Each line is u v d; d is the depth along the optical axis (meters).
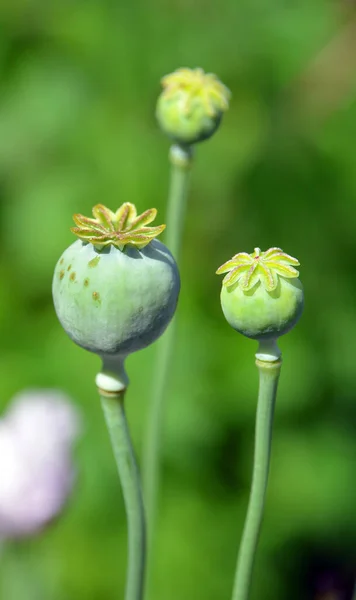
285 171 1.61
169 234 0.73
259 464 0.58
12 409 0.97
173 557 1.55
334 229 1.61
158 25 1.64
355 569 1.58
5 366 1.62
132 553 0.60
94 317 0.57
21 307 1.66
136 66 1.64
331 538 1.59
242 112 1.62
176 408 1.55
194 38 1.63
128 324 0.57
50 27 1.65
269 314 0.57
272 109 1.62
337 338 1.60
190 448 1.55
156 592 1.54
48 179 1.64
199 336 1.58
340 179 1.61
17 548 0.95
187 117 0.71
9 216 1.64
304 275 1.61
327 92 1.60
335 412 1.61
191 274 1.62
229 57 1.62
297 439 1.60
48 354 1.63
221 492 1.58
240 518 1.57
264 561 1.58
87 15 1.65
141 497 0.60
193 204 1.62
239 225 1.62
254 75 1.62
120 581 1.56
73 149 1.64
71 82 1.65
